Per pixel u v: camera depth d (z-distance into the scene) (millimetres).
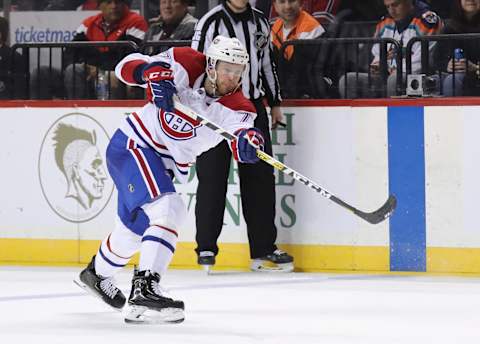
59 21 23344
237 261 16391
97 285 11750
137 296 10945
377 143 15859
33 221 17031
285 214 16266
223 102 11133
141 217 11195
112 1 22406
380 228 15883
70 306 12555
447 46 19312
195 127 11000
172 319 11000
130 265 16688
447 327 10953
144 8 22438
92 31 22625
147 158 11031
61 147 16828
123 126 11250
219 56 10703
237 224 16359
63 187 16875
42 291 13898
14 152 17016
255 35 15719
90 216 16781
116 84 20312
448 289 13992
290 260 15867
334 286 14328
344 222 16016
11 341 10164
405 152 15750
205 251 15656
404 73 19719
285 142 16250
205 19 15656
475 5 20531
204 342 10000
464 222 15547
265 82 16016
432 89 16719
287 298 13195
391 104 15766
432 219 15680
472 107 15453
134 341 10070
